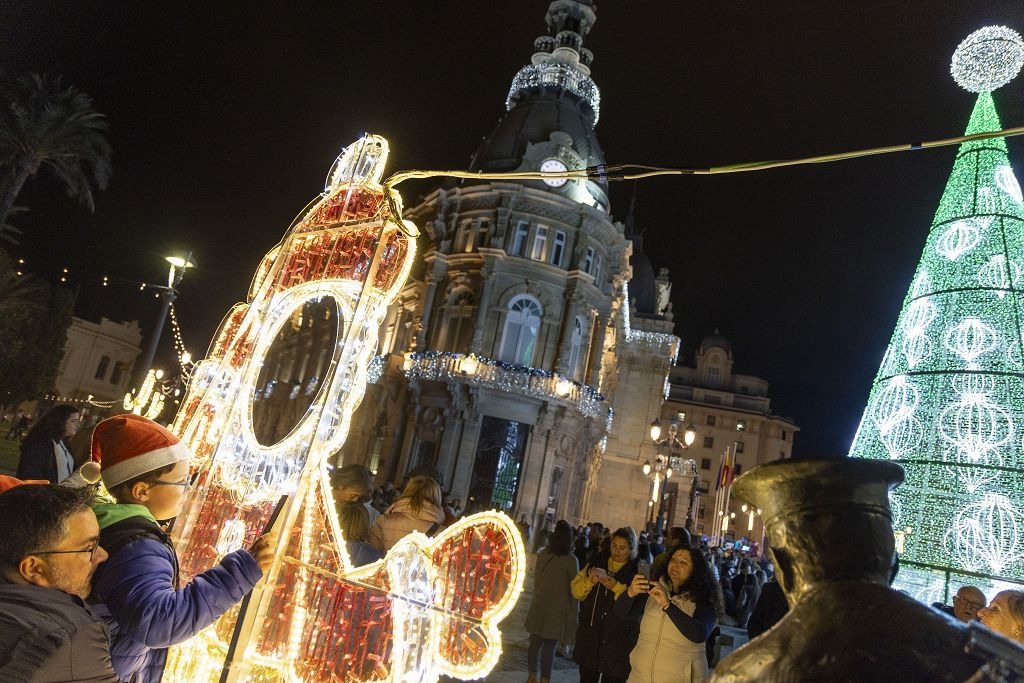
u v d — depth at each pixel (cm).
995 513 1323
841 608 146
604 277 3462
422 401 3098
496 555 371
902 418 1466
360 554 527
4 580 232
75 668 230
